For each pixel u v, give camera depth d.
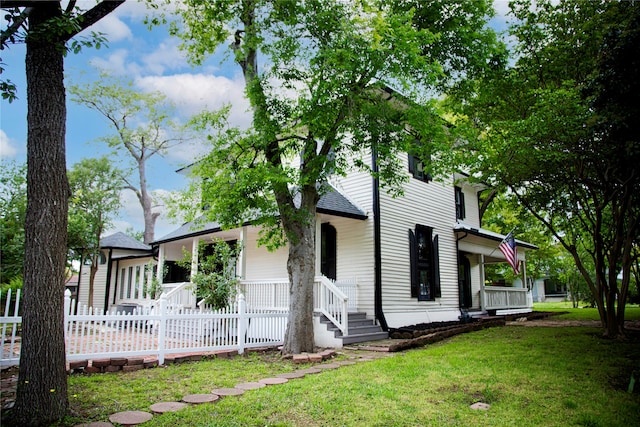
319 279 11.85
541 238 26.75
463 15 11.08
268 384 6.39
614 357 8.23
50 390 4.65
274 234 10.98
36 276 4.76
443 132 10.56
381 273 13.32
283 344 9.65
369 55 8.51
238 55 10.02
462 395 5.71
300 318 9.46
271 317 10.48
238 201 9.85
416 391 5.91
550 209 13.02
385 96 12.84
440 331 12.01
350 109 8.95
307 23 9.07
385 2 10.70
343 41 8.53
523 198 12.92
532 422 4.69
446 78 12.02
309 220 9.91
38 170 4.87
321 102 8.80
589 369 7.23
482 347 9.77
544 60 11.27
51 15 5.04
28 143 4.94
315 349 9.68
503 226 28.86
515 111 11.99
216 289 12.19
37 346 4.67
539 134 10.03
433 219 16.34
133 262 21.47
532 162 10.82
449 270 16.73
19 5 4.82
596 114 8.01
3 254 16.19
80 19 4.98
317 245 12.62
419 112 9.41
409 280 14.45
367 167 10.52
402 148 10.03
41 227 4.82
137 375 7.11
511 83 11.56
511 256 14.80
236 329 9.90
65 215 5.04
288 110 9.76
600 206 11.06
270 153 10.34
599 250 11.52
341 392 5.82
